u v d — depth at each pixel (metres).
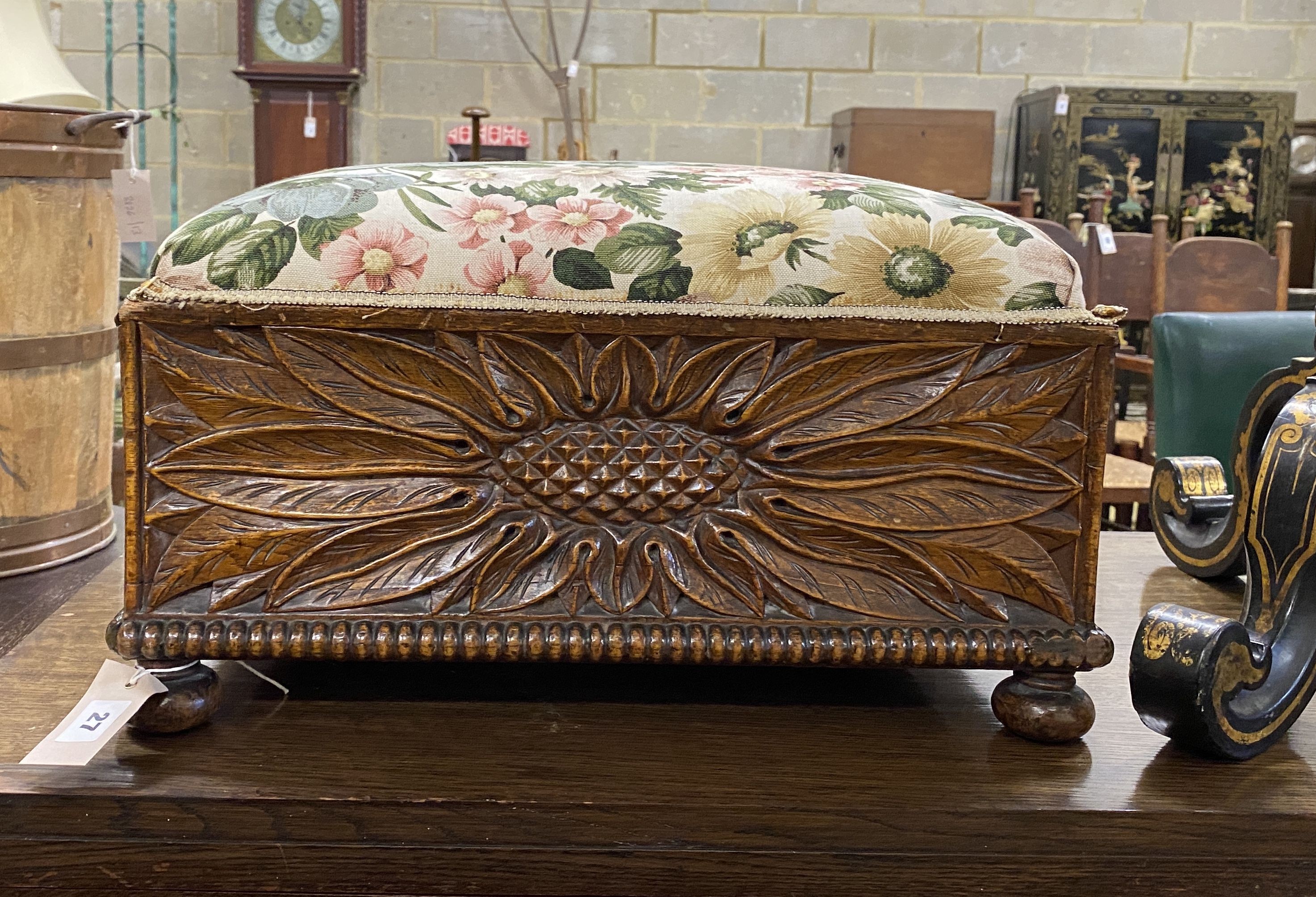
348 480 0.77
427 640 0.76
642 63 3.76
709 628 0.77
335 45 3.28
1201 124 3.56
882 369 0.77
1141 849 0.74
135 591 0.75
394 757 0.78
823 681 0.94
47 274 1.21
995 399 0.77
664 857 0.73
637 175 0.80
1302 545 0.82
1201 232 3.61
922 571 0.79
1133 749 0.82
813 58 3.78
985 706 0.90
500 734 0.82
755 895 0.73
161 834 0.72
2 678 0.90
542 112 3.78
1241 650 0.77
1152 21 3.81
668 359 0.76
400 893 0.73
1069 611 0.79
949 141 3.53
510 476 0.78
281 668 0.94
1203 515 1.21
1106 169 3.55
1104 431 0.77
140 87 3.24
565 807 0.72
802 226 0.76
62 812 0.71
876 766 0.78
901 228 0.76
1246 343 1.54
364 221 0.74
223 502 0.75
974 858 0.74
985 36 3.80
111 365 1.34
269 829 0.72
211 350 0.74
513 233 0.74
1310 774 0.79
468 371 0.75
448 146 3.42
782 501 0.78
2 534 1.23
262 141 3.31
